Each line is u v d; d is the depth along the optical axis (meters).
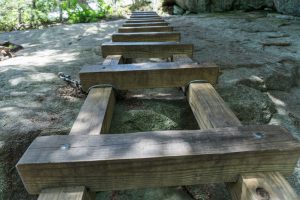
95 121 1.04
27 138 1.21
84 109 1.14
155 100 1.61
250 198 0.72
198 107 1.24
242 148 0.78
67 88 1.71
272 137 0.83
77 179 0.76
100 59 2.39
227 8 5.98
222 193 1.06
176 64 1.52
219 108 1.12
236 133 0.85
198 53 2.54
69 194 0.73
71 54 2.65
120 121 1.37
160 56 2.04
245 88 1.77
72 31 4.33
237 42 2.97
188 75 1.46
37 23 7.16
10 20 6.92
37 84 1.75
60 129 1.26
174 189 1.08
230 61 2.26
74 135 0.85
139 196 1.06
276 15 4.68
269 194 0.71
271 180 0.76
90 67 1.50
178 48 2.00
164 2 7.48
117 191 1.07
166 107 1.52
